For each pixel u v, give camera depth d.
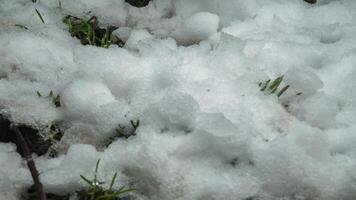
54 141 1.32
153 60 1.40
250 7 1.55
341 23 1.54
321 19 1.55
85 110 1.34
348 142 1.31
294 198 1.26
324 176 1.27
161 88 1.37
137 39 1.48
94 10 1.54
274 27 1.52
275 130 1.32
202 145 1.28
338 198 1.26
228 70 1.39
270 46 1.44
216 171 1.27
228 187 1.25
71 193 1.26
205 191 1.25
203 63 1.40
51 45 1.44
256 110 1.34
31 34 1.45
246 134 1.28
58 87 1.38
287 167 1.26
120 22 1.54
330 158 1.29
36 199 1.26
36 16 1.50
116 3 1.57
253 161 1.28
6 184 1.25
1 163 1.27
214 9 1.55
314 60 1.44
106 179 1.26
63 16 1.52
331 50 1.45
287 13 1.55
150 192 1.26
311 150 1.28
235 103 1.34
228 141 1.28
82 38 1.49
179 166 1.27
